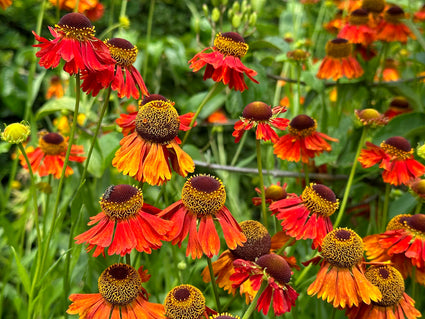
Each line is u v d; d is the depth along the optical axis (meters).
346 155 0.63
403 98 0.74
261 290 0.38
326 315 0.52
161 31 1.29
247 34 0.64
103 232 0.37
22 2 1.07
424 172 0.49
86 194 0.53
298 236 0.42
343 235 0.39
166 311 0.38
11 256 0.56
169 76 0.98
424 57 0.75
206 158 0.68
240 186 0.90
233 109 0.60
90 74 0.41
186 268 0.52
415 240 0.43
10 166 0.99
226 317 0.35
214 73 0.45
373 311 0.40
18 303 0.53
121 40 0.42
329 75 0.64
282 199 0.45
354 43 0.67
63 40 0.39
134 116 0.44
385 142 0.49
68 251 0.42
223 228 0.39
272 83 0.81
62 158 0.56
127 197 0.37
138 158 0.39
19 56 0.74
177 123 0.40
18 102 0.73
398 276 0.40
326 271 0.39
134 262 0.45
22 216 0.58
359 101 0.78
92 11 0.66
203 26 0.78
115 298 0.37
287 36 0.90
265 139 0.44
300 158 0.51
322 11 0.91
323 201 0.42
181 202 0.39
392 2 0.72
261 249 0.41
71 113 0.60
